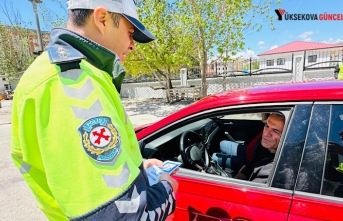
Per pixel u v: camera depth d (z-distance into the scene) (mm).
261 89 1390
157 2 8133
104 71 791
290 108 1187
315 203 1029
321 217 1008
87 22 752
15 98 700
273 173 1164
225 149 2094
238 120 2475
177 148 1946
